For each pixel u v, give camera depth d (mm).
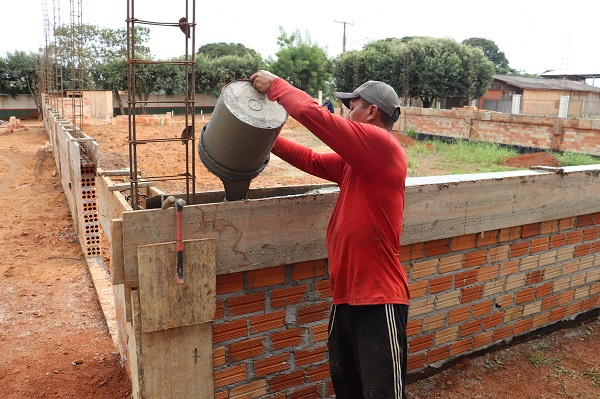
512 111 34875
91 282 6852
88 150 7895
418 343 3734
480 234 3795
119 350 4496
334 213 2678
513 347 4285
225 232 2727
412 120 25203
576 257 4488
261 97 2588
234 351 2982
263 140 2541
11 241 8703
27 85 40219
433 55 32312
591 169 4281
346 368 2756
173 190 11336
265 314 3041
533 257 4184
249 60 42094
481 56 32906
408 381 3750
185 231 2611
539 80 46688
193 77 2680
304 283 3135
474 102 34531
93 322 5566
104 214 4000
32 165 16422
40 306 6027
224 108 2496
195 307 2693
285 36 41969
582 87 43281
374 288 2490
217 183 12117
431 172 15195
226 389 3000
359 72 34750
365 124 2342
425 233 3447
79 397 3973
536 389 3742
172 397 2783
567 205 4156
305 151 3000
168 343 2701
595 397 3664
